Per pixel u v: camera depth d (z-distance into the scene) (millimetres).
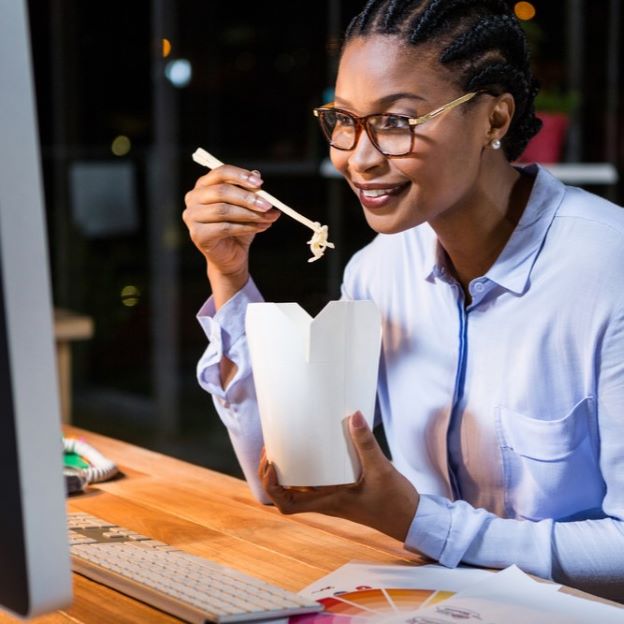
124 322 4809
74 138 4562
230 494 1347
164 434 4371
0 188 678
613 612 922
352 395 1010
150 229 4668
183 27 4281
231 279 1297
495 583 995
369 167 1077
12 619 911
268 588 943
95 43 4449
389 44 1059
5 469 709
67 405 2562
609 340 1156
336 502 1047
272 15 4137
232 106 4277
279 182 4207
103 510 1272
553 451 1203
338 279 4137
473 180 1124
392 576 1021
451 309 1287
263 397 1025
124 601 952
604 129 3586
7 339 688
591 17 3574
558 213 1218
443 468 1310
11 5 682
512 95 1146
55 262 4676
